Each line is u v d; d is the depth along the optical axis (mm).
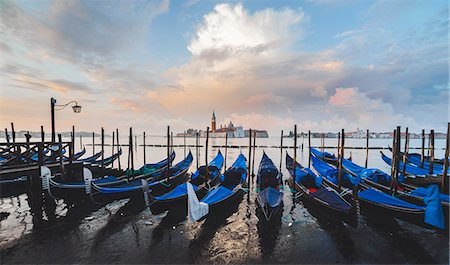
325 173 16391
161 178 16484
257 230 9625
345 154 51375
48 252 7926
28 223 10188
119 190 12055
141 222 10312
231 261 7539
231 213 11500
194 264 7375
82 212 11500
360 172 16781
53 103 16203
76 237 8945
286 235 9195
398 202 9836
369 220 10562
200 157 43250
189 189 9414
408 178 15312
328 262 7484
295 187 14906
